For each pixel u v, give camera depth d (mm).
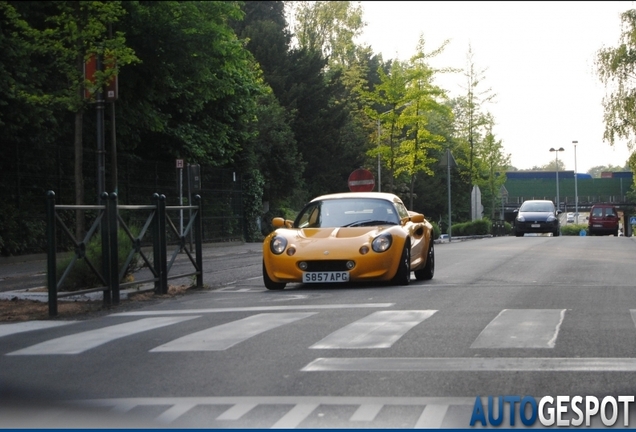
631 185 114562
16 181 24969
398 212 14398
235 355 7309
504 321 8898
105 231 12016
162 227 13453
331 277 12984
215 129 35969
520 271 16438
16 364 7359
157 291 13391
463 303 10664
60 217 11195
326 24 71312
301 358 7059
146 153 33875
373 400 5594
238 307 10977
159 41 23719
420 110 41375
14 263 24031
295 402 5602
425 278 14945
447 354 7066
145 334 8750
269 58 55750
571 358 6824
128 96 26891
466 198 86125
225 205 37812
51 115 23844
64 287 12570
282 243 13398
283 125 48406
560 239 36875
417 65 40531
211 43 24062
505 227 62156
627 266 17656
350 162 60000
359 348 7434
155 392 6055
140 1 22531
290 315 9805
